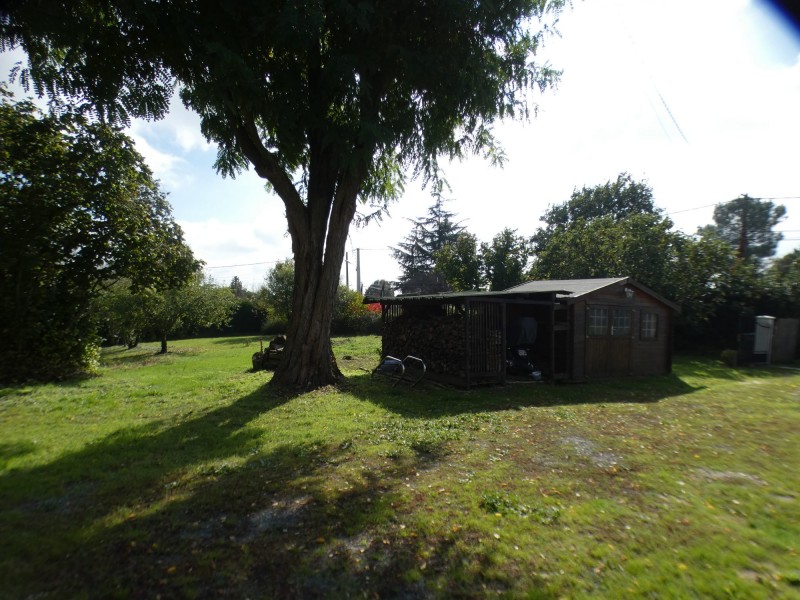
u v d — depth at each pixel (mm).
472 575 2836
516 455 5227
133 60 7684
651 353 13352
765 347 17000
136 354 22859
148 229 14859
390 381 10828
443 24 8297
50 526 3461
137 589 2676
